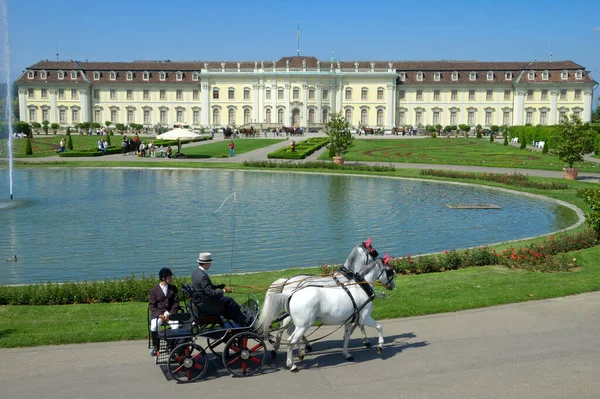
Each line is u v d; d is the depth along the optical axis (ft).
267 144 264.72
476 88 389.80
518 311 45.88
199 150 231.30
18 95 387.96
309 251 71.00
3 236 77.05
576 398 30.91
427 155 218.79
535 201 114.62
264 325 34.58
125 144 222.28
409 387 32.48
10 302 48.67
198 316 34.60
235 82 388.37
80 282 57.06
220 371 35.04
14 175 150.41
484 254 63.93
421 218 93.71
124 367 35.17
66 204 102.78
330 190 125.70
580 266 61.67
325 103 387.96
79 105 389.19
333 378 33.94
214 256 67.97
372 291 37.17
